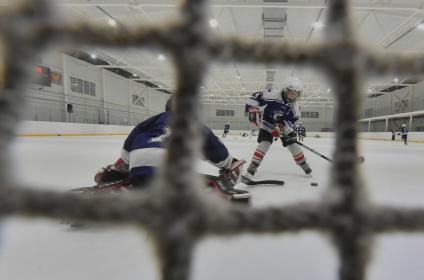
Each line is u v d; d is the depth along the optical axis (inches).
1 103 8.6
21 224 41.2
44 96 401.4
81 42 9.2
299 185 77.3
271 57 10.2
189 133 9.9
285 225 10.6
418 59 10.5
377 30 332.8
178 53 9.7
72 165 104.6
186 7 9.7
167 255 10.0
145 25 9.5
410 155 191.6
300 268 30.9
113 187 50.4
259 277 29.0
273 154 179.9
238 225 10.3
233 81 616.4
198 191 10.2
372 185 76.7
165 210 9.9
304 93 703.1
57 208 9.5
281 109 89.8
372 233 11.1
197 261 31.8
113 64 519.8
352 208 10.8
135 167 45.7
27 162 111.1
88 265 30.4
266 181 77.2
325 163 133.1
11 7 8.7
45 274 28.4
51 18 8.8
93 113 517.7
